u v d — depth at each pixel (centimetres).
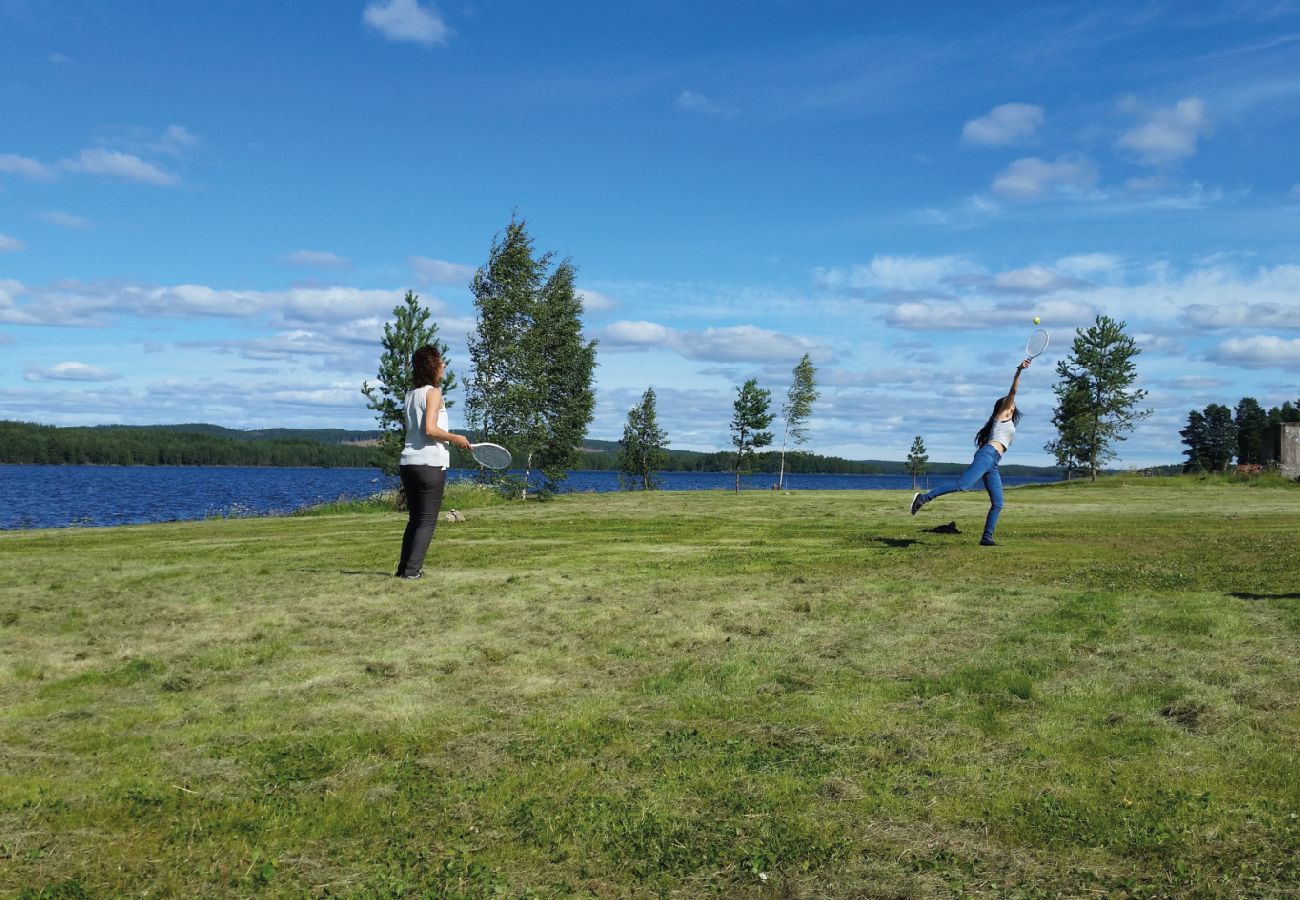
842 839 368
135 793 415
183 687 584
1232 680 571
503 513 2217
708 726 506
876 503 2609
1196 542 1322
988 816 386
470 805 405
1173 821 377
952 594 879
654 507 2480
